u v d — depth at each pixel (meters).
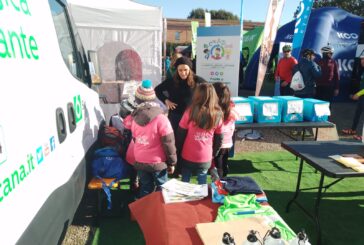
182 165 3.23
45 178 1.66
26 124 1.46
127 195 3.85
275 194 4.06
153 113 2.86
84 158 2.58
